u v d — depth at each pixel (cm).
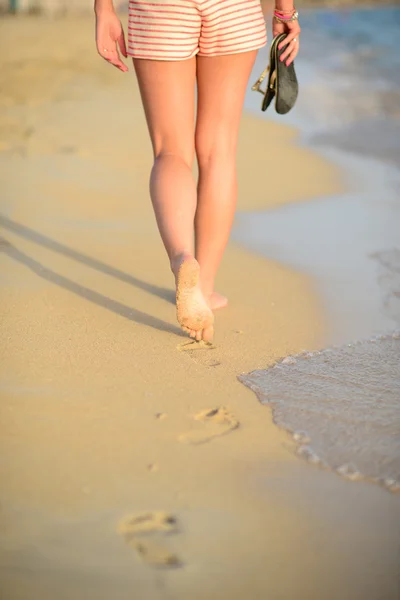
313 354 310
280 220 491
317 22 2534
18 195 518
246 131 776
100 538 195
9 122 763
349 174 612
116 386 275
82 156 634
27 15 2448
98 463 227
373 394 277
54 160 616
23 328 321
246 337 325
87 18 2344
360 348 317
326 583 186
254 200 535
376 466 233
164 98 301
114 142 691
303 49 1634
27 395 265
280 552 195
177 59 293
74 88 1011
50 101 903
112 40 307
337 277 398
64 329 322
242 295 371
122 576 183
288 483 222
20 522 199
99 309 346
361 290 381
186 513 206
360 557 195
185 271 274
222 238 335
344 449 241
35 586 178
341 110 916
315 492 219
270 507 212
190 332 299
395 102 971
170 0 284
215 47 300
